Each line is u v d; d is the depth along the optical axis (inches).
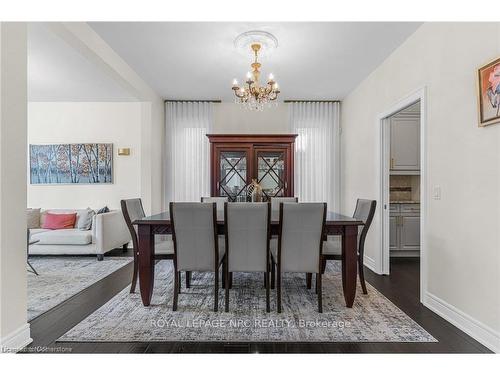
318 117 180.2
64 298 97.9
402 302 95.3
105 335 73.3
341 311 87.9
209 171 179.0
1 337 62.2
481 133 70.5
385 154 127.6
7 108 63.4
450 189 81.4
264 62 124.9
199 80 147.7
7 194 63.4
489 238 68.2
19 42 66.7
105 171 181.0
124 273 127.3
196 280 118.3
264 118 183.0
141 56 120.0
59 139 182.2
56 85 151.2
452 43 80.5
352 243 91.0
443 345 69.2
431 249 89.9
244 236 86.9
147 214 162.9
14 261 65.3
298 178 178.7
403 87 107.5
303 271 87.4
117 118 181.9
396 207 160.4
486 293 69.0
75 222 167.9
